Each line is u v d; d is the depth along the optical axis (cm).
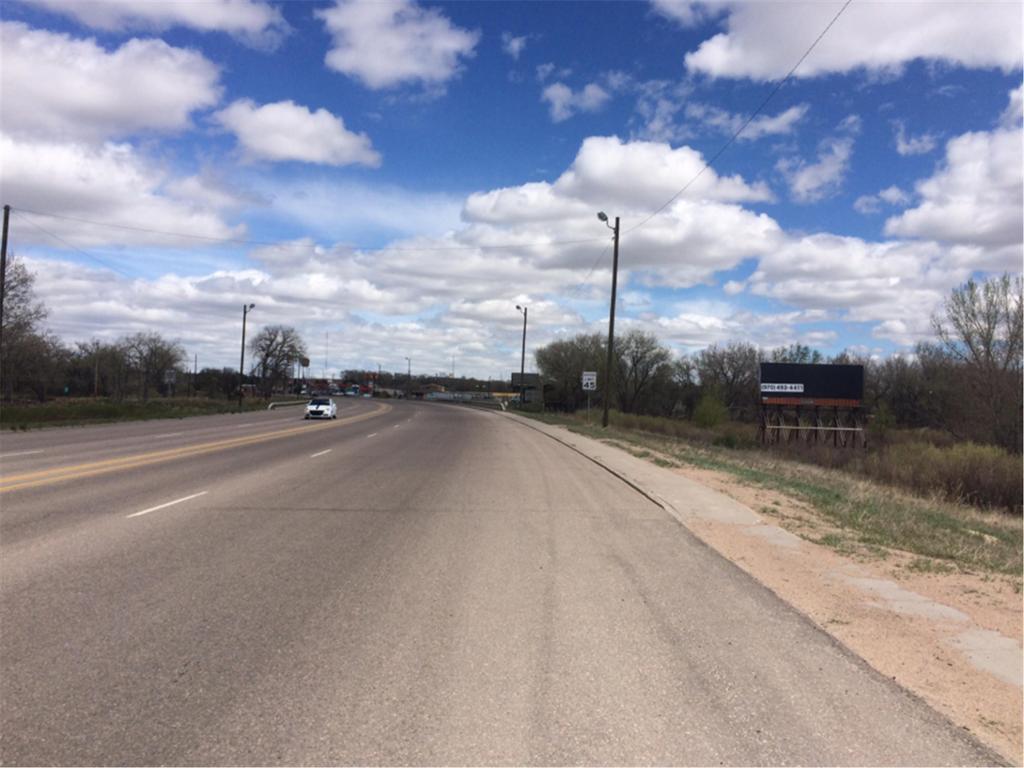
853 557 889
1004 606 689
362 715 417
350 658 508
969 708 448
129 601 635
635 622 606
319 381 17562
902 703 452
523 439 3244
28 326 5478
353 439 2861
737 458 2656
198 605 628
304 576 736
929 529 1177
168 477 1505
